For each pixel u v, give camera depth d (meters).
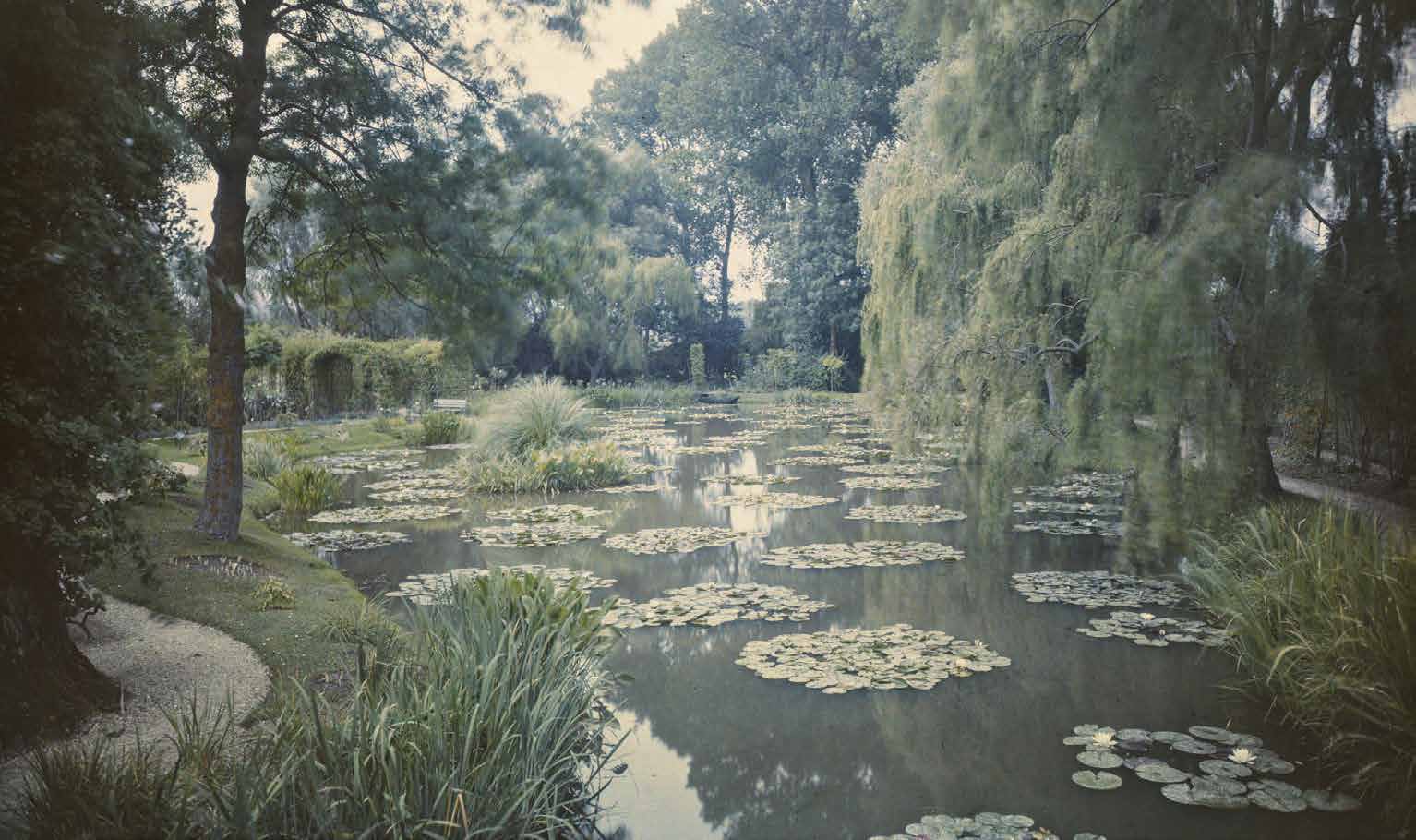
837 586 6.93
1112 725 4.25
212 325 7.24
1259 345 5.71
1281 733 4.09
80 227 3.60
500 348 8.25
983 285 8.73
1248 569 5.75
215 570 6.41
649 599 6.62
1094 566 7.43
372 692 3.54
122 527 3.96
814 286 30.59
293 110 7.02
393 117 7.28
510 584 4.62
